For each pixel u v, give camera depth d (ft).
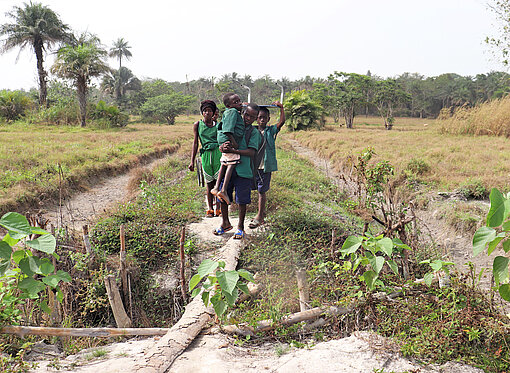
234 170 17.88
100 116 127.24
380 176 19.13
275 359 10.46
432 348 10.55
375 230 21.83
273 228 19.53
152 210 22.98
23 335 10.95
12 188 32.40
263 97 349.41
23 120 122.01
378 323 12.14
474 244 9.14
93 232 20.10
